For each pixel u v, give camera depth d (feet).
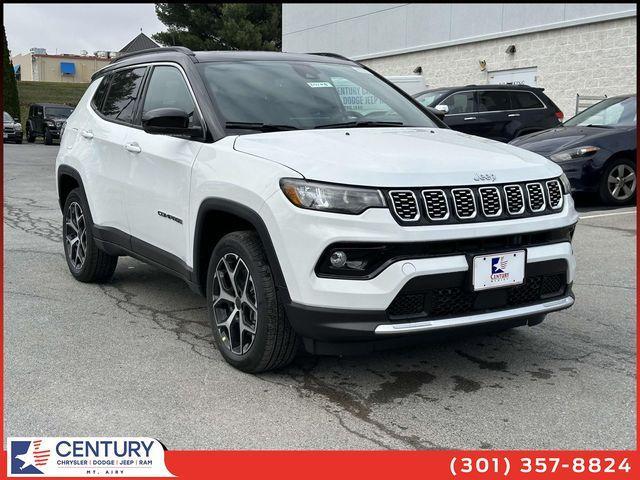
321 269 11.18
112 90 18.71
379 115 15.62
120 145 16.78
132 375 12.69
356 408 11.34
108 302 17.49
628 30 48.39
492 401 11.58
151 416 11.03
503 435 10.43
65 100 168.96
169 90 15.83
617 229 26.45
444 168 11.66
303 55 17.37
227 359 13.10
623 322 15.70
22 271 20.79
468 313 11.51
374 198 10.94
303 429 10.61
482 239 11.50
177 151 14.47
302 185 11.26
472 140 14.20
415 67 68.18
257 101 14.60
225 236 12.94
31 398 11.69
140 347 14.19
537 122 45.19
